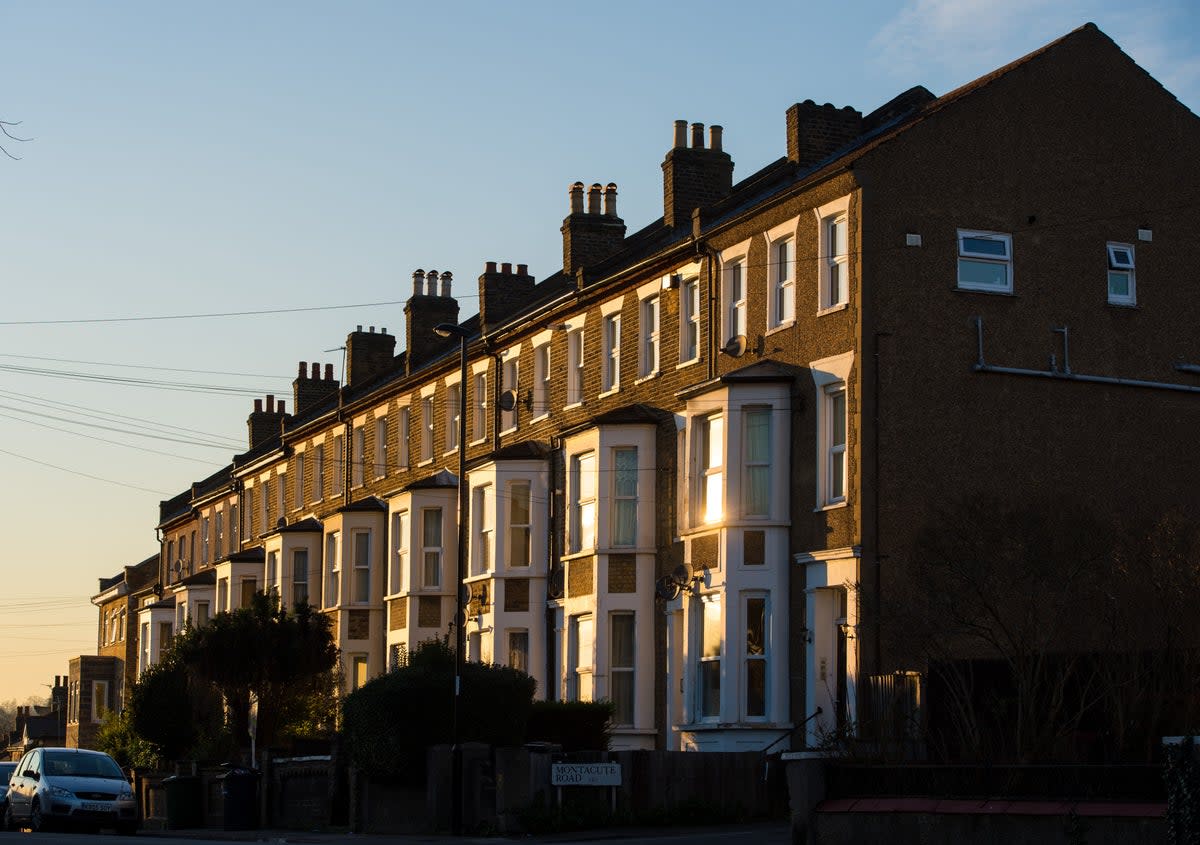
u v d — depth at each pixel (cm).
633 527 3909
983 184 3347
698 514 3591
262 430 7419
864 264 3228
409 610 4819
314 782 3684
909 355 3231
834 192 3328
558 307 4375
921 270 3269
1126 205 3472
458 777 3041
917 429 3212
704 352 3750
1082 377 3350
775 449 3422
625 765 3014
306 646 4684
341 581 5397
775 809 3072
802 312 3416
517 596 4312
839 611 3275
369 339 6362
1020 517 2616
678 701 3688
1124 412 3391
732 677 3403
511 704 3259
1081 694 2483
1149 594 2483
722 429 3509
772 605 3384
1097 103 3481
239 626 4641
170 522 7931
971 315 3291
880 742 2522
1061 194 3412
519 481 4369
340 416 5822
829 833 2317
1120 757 2358
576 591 4012
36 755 3856
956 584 2639
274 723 4706
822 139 3956
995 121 3381
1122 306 3428
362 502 5416
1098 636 2589
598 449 3944
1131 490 3362
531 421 4525
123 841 2866
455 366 5006
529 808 2947
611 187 4803
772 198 3500
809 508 3344
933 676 2705
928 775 2255
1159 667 2433
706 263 3762
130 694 5241
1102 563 2588
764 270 3556
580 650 4000
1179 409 3447
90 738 8888
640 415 3909
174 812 4284
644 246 4294
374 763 3209
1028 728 2448
